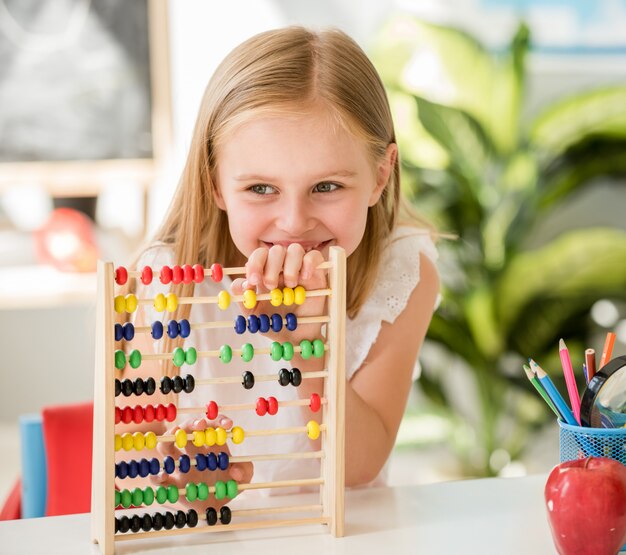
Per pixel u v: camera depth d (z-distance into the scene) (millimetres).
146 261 1287
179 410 950
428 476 3252
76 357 3543
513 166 3223
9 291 3113
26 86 3285
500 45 3492
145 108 3340
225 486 952
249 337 1345
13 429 3520
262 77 1088
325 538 928
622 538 851
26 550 910
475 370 3217
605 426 949
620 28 3525
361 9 3443
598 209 3586
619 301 3287
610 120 3287
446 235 1553
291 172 1074
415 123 3221
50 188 3316
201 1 3336
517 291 3211
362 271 1311
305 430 966
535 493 1056
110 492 885
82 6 3295
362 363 1314
